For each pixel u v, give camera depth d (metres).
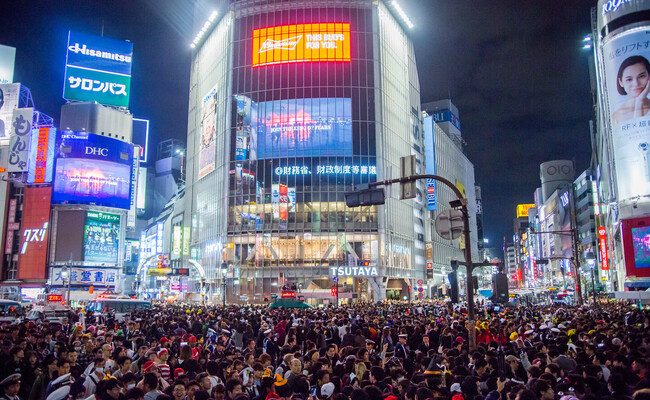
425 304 62.50
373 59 101.19
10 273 99.50
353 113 98.38
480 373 12.13
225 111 103.19
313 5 102.25
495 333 19.95
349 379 11.45
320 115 97.94
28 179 99.50
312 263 92.75
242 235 95.38
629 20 76.31
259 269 93.31
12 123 101.69
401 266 102.69
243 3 104.69
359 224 94.19
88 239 97.94
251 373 11.74
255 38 102.62
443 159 146.62
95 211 99.62
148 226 172.75
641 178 72.94
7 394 9.74
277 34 101.81
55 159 100.50
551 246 150.25
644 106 73.62
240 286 93.06
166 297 113.69
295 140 97.44
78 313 39.38
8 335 17.80
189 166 125.94
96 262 98.25
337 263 92.50
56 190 98.38
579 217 130.25
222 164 101.81
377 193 17.61
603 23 80.50
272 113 98.94
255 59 101.75
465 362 13.29
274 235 94.25
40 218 98.31
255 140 98.69
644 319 27.77
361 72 100.25
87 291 86.12
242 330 24.86
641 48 74.81
